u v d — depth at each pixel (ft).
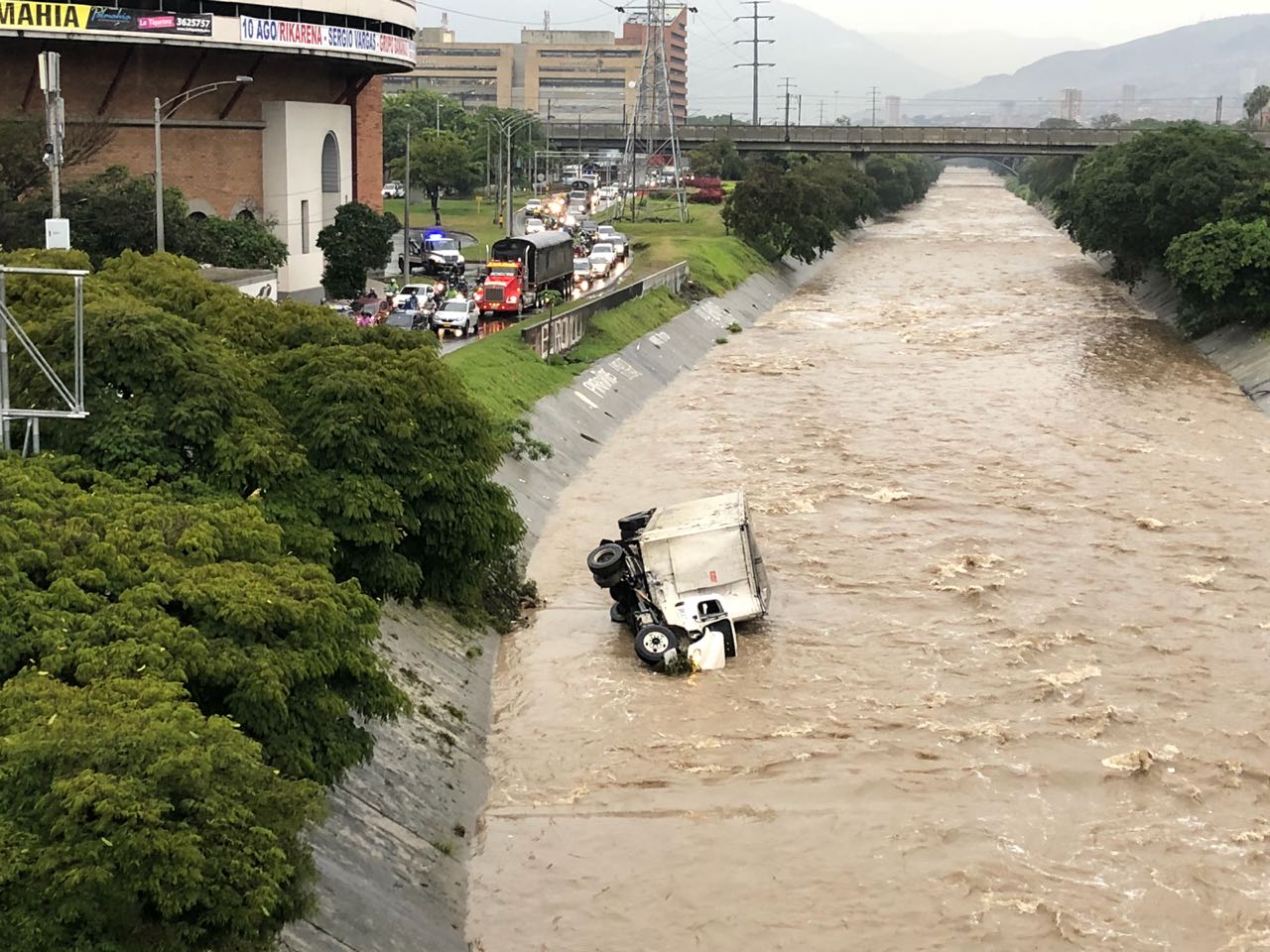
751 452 223.51
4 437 99.35
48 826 60.49
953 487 202.28
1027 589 159.43
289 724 81.51
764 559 168.45
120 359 106.01
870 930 95.86
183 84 308.19
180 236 244.42
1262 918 97.19
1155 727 125.29
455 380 131.44
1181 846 106.32
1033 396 270.26
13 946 57.82
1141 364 306.14
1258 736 123.65
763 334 357.41
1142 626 148.77
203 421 106.01
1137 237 392.06
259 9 309.22
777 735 123.34
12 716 66.03
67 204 234.99
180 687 72.23
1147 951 93.66
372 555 116.47
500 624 147.74
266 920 67.15
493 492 130.72
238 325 131.54
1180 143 387.14
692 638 139.03
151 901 62.28
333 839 94.43
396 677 119.96
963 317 381.81
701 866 103.71
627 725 125.90
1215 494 200.23
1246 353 297.33
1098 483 205.16
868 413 254.88
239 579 84.07
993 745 121.60
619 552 145.38
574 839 107.45
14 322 97.91
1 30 279.90
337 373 120.98
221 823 63.82
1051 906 98.22
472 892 100.94
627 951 94.27
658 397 272.31
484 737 124.06
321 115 341.82
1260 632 147.84
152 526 88.84
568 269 348.59
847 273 498.28
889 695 131.23
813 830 108.27
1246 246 309.42
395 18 349.61
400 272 376.27
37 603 76.38
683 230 513.86
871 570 165.27
